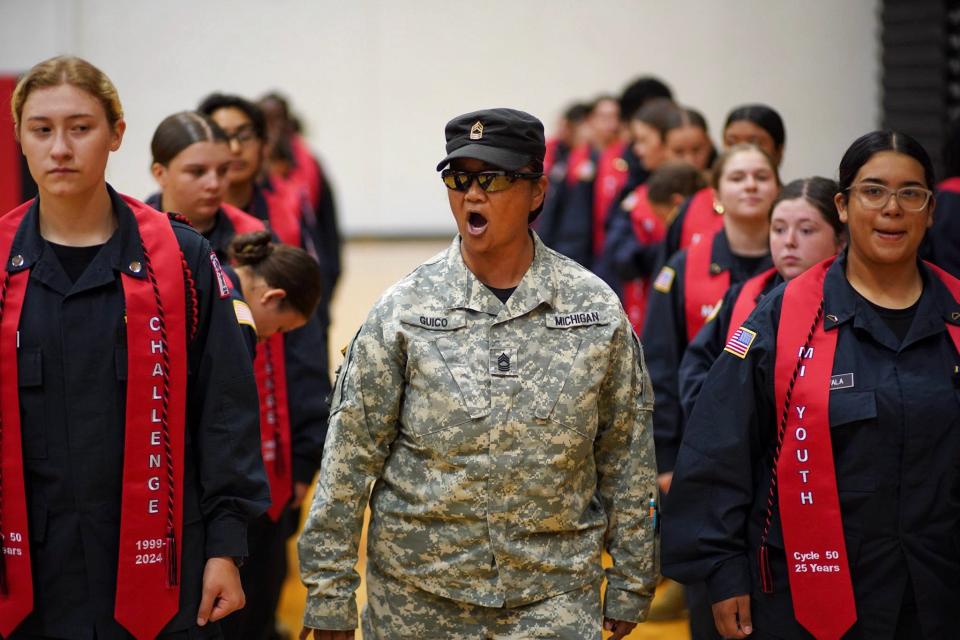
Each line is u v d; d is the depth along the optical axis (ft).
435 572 27.07
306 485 41.73
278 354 40.29
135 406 26.37
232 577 27.76
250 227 41.32
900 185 28.02
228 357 27.86
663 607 50.26
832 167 148.25
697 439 29.30
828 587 28.02
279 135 73.15
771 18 150.00
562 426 27.09
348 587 27.89
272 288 35.19
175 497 26.86
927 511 27.76
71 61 26.27
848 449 28.07
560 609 27.17
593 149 78.64
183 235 27.94
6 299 26.16
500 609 27.17
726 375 29.30
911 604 27.99
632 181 72.02
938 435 27.71
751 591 29.14
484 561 26.89
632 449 28.50
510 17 162.30
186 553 27.37
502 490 26.86
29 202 27.45
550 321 27.53
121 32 157.17
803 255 35.09
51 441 26.16
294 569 57.06
